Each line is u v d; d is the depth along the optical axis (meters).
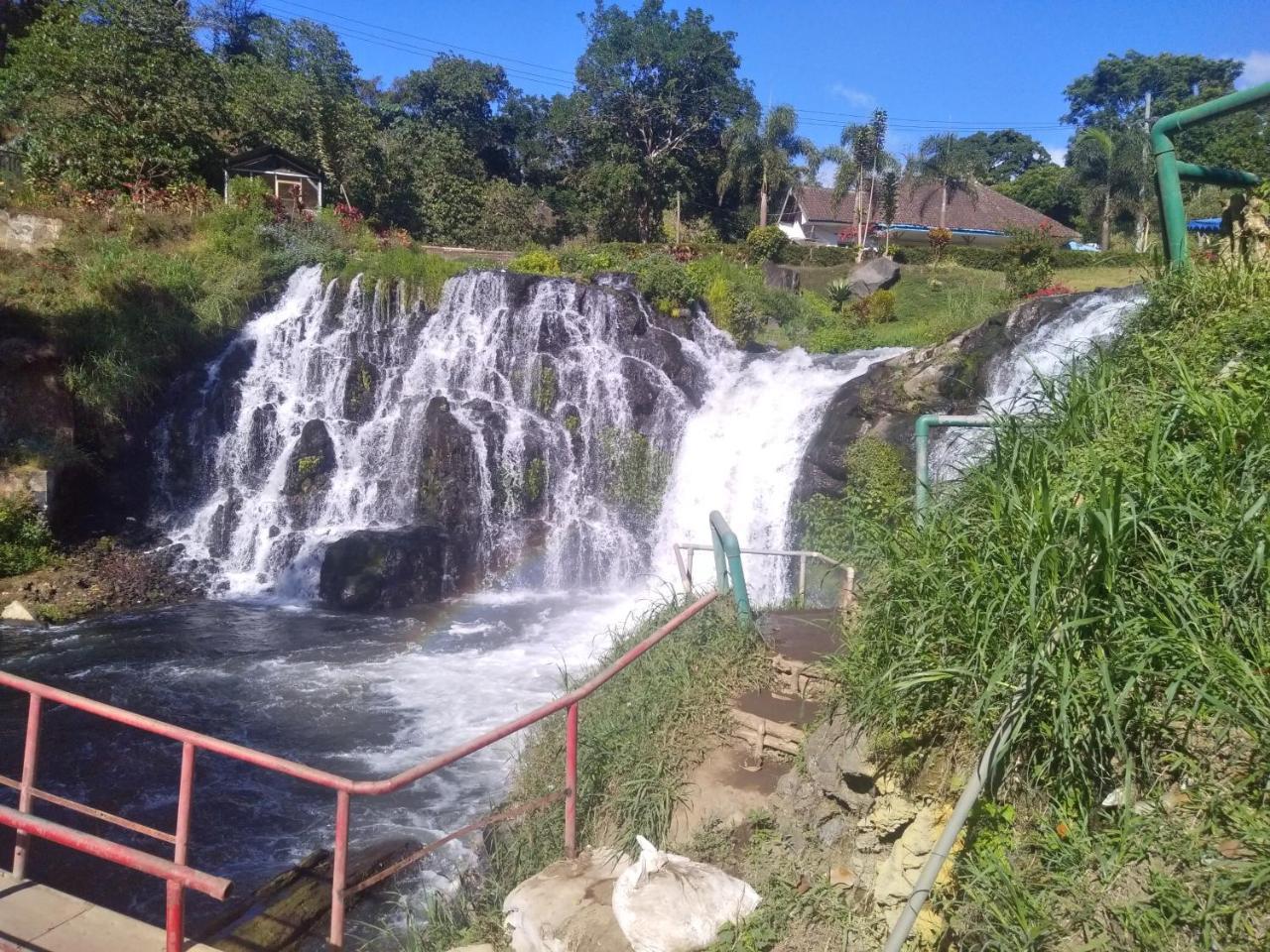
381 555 16.41
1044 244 30.80
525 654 13.59
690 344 21.81
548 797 5.78
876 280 29.66
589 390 20.16
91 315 19.34
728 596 7.72
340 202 37.69
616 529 18.94
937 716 4.46
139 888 7.51
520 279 21.38
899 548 5.08
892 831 4.48
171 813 8.77
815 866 4.89
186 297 21.59
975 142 67.56
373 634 14.58
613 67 48.12
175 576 17.14
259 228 24.86
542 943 4.93
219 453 19.64
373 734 10.63
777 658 6.84
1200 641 3.82
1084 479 4.54
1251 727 3.53
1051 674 3.82
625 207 47.28
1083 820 3.72
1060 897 3.58
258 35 46.72
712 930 4.60
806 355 21.33
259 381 20.61
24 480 16.70
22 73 28.22
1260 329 5.37
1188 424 4.71
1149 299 6.73
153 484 19.03
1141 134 38.09
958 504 5.23
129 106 28.09
